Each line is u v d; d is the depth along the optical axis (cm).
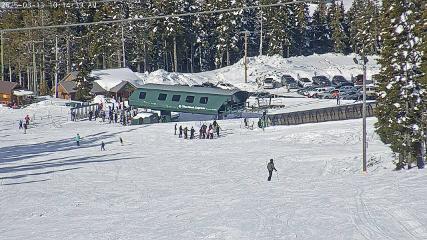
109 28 14825
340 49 16288
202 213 3102
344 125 7419
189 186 4488
